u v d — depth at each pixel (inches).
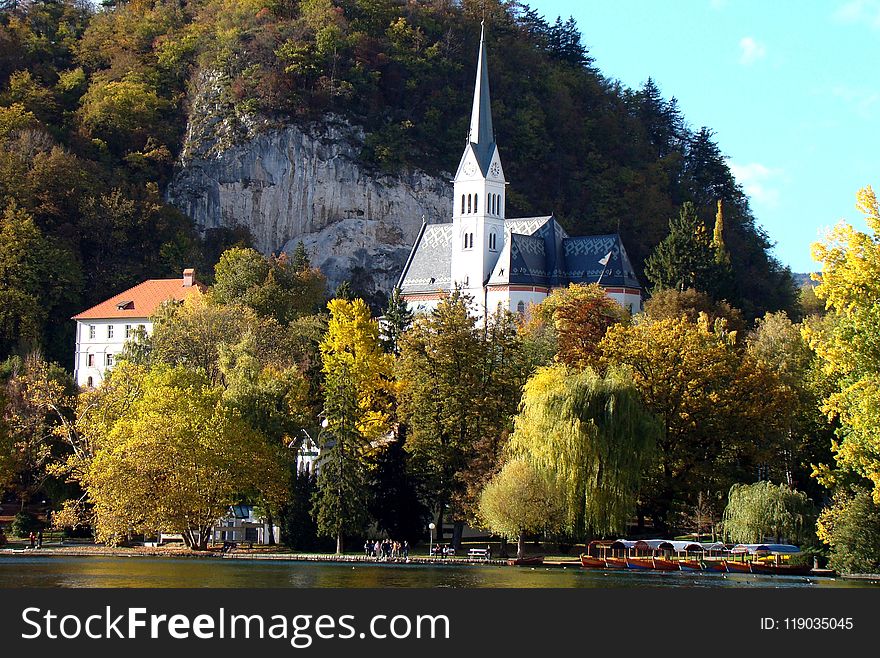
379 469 5285.4
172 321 7081.7
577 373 5172.2
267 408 5492.1
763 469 5290.4
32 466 5743.1
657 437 4837.6
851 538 4345.5
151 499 4972.9
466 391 5270.7
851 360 3799.2
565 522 4709.6
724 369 5128.0
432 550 4987.7
